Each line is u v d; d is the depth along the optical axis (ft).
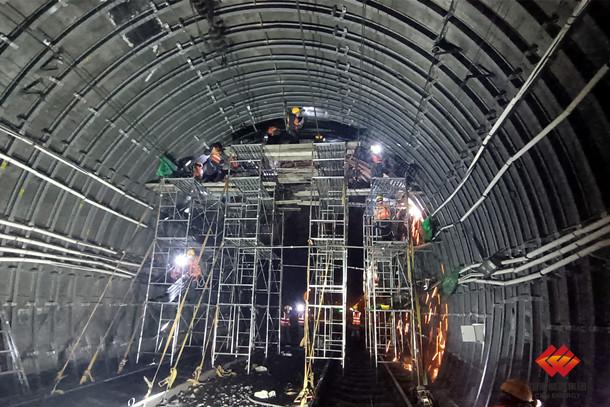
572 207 22.06
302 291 79.10
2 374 32.63
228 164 48.52
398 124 47.75
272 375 43.70
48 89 32.73
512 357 28.09
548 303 24.31
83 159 39.63
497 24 24.11
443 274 51.80
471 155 34.50
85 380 37.32
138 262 51.90
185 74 42.98
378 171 53.26
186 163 56.08
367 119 52.90
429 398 33.19
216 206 58.49
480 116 31.32
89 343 43.01
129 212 49.57
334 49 39.52
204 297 59.82
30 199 35.70
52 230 38.63
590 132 20.30
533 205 26.37
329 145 45.27
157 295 54.90
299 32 38.63
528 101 24.29
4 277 34.30
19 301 35.70
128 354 48.65
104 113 39.45
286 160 51.24
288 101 54.44
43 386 35.19
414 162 53.21
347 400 36.70
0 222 32.48
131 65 37.91
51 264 37.86
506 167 26.50
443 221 49.37
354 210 82.94
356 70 42.14
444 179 44.16
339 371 49.19
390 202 56.13
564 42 18.49
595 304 20.35
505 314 30.63
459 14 26.50
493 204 33.09
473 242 39.24
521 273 27.94
